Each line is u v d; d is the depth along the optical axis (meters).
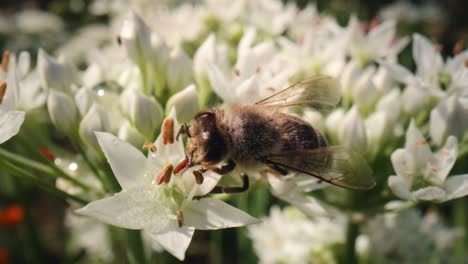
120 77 0.12
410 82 0.12
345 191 0.12
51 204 0.17
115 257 0.15
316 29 0.13
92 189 0.11
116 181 0.11
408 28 0.22
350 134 0.11
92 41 0.20
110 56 0.14
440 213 0.16
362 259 0.13
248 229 0.14
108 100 0.11
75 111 0.11
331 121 0.12
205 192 0.10
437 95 0.12
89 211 0.10
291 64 0.12
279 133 0.10
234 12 0.14
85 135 0.11
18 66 0.12
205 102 0.12
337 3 0.24
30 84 0.12
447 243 0.14
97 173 0.11
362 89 0.12
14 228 0.16
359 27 0.13
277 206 0.14
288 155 0.10
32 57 0.21
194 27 0.14
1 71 0.11
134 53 0.11
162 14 0.14
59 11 0.23
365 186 0.10
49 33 0.22
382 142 0.11
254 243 0.14
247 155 0.10
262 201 0.14
